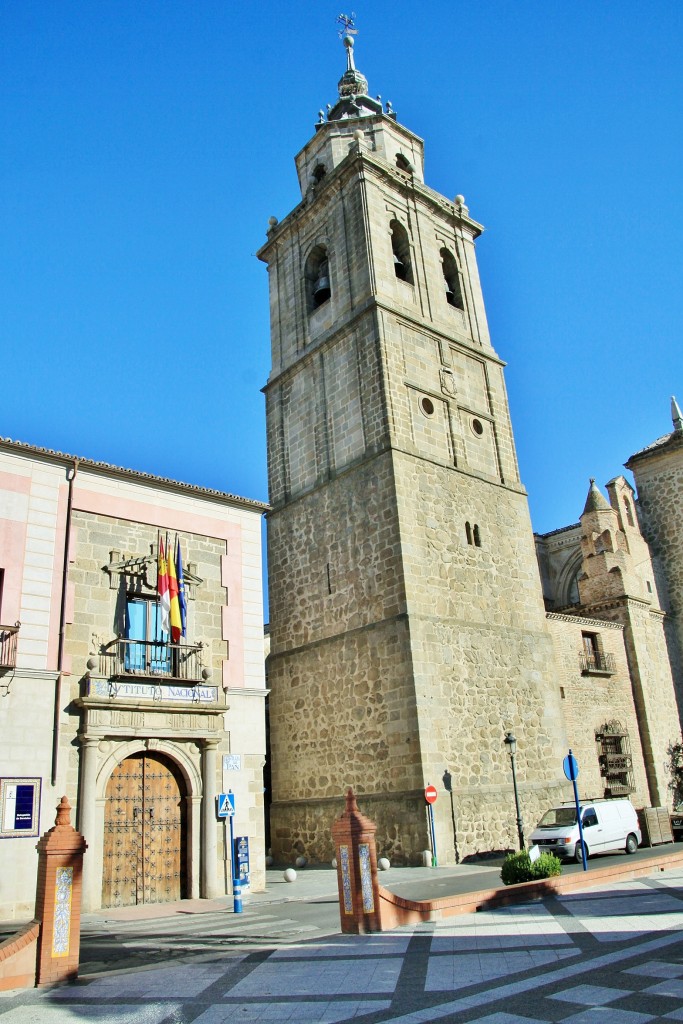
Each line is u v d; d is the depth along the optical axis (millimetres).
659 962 10031
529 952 11258
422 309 33625
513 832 26594
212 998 9820
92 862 17781
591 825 25578
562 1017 7918
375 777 26312
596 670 34188
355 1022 8305
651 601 40094
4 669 17562
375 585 28219
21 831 16891
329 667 29156
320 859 27656
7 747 17297
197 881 19438
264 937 14062
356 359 31641
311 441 33062
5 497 19062
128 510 21109
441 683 26625
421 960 11156
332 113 39969
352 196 34188
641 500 44719
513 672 29406
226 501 23203
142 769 19516
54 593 19078
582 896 16641
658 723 36719
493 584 30391
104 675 19047
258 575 23344
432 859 23797
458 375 33656
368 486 29516
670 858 21031
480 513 31266
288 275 37438
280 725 30766
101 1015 9312
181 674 20531
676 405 44906
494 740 27500
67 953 11578
